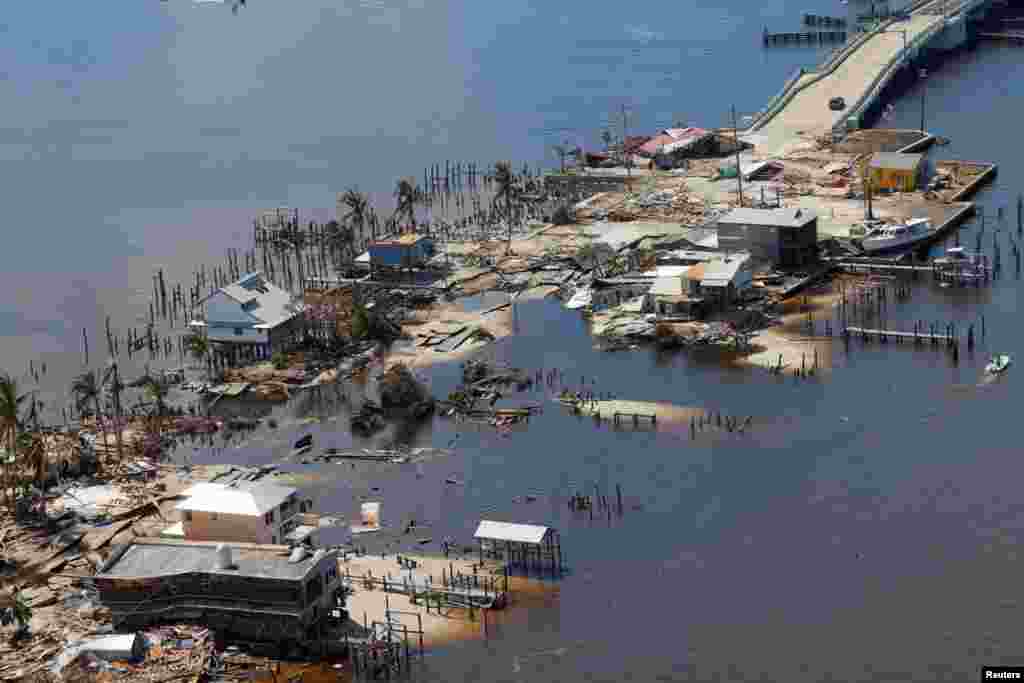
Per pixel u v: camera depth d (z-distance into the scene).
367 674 198.88
